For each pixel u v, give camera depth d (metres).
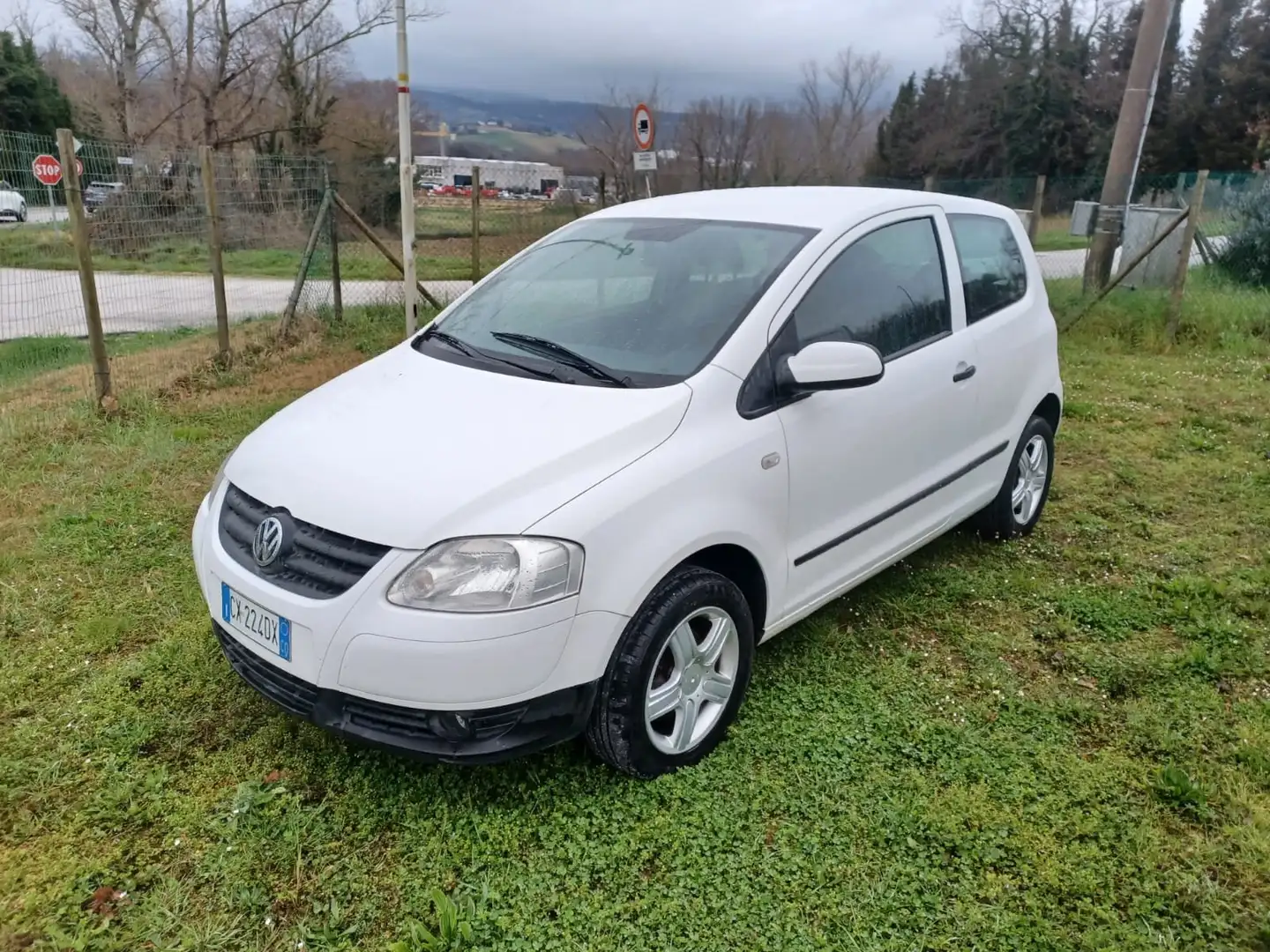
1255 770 3.07
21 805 2.84
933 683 3.59
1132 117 10.88
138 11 27.66
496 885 2.56
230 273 15.06
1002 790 2.97
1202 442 6.41
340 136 31.31
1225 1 42.09
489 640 2.49
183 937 2.39
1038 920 2.47
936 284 4.02
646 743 2.87
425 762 2.60
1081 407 7.17
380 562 2.54
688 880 2.59
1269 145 39.56
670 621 2.80
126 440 6.01
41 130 39.22
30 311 11.98
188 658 3.60
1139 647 3.90
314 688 2.65
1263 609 4.14
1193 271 12.66
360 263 13.11
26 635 3.79
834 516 3.45
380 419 3.05
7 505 5.02
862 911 2.50
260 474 2.96
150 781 2.92
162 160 9.60
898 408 3.62
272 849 2.68
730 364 3.08
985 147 46.44
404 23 7.62
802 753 3.13
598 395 3.01
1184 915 2.50
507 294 3.90
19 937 2.39
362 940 2.41
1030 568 4.62
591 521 2.61
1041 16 45.06
